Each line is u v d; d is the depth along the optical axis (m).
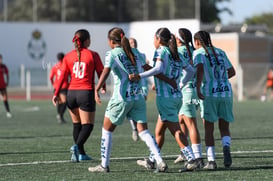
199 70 25.67
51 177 24.20
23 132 44.34
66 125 50.50
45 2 115.25
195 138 26.56
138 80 24.48
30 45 109.06
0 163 28.23
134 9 117.81
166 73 24.98
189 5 113.62
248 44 108.31
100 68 28.94
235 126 48.28
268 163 27.66
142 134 25.00
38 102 83.25
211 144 26.11
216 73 26.02
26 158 30.00
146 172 25.25
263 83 95.81
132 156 30.48
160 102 25.19
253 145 35.03
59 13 115.75
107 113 24.92
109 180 23.38
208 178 23.66
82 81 28.88
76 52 28.98
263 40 109.62
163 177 23.94
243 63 107.81
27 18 114.44
